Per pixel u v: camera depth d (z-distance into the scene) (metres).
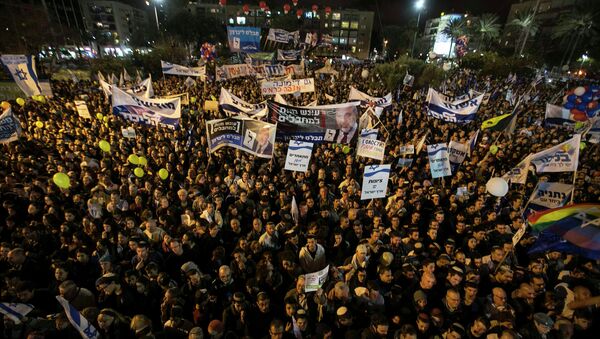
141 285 4.11
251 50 21.47
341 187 7.75
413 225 6.09
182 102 14.58
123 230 5.25
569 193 6.13
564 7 66.94
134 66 32.38
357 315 3.97
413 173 8.30
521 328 3.66
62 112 14.31
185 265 4.43
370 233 5.89
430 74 26.64
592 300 3.33
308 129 7.95
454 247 5.07
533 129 13.87
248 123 7.66
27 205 6.43
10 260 4.39
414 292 4.09
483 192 7.33
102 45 76.50
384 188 6.58
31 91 10.86
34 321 3.38
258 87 22.08
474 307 3.99
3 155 9.68
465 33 62.34
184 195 6.52
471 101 10.26
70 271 4.34
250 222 6.23
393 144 11.11
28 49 35.84
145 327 3.48
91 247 5.19
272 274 4.38
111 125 12.17
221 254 4.77
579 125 12.08
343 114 7.84
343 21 92.69
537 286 4.11
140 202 6.43
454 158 9.03
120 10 89.88
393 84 26.48
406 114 16.19
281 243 5.48
